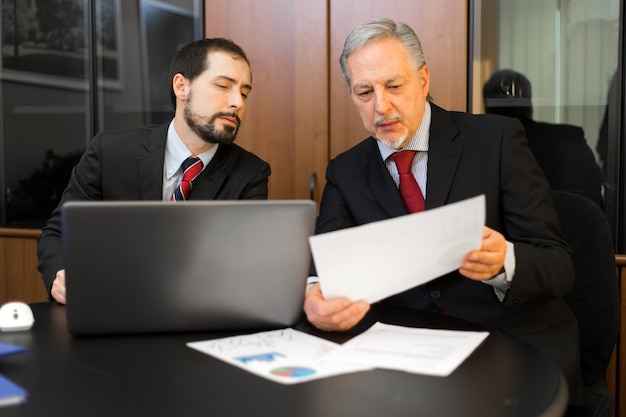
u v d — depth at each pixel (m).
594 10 2.13
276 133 2.45
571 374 1.34
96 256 1.11
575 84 2.16
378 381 0.93
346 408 0.83
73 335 1.17
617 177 2.12
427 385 0.91
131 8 2.55
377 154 1.69
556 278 1.40
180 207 1.11
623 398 2.12
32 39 2.67
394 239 1.07
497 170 1.55
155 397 0.86
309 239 1.06
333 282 1.11
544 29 2.18
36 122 2.70
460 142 1.62
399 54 1.56
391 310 1.39
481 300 1.50
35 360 1.03
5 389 0.84
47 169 2.70
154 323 1.15
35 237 2.68
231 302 1.15
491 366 1.00
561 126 2.19
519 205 1.52
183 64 1.82
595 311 1.59
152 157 1.85
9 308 1.22
